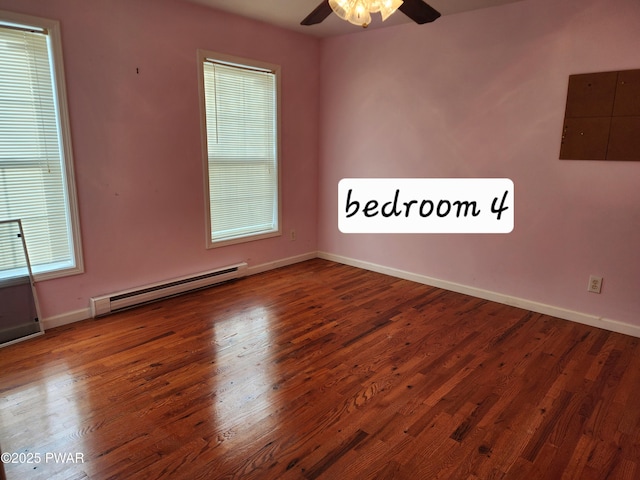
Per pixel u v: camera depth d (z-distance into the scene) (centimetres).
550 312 339
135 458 180
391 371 252
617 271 304
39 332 295
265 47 405
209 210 389
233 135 398
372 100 424
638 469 177
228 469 174
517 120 335
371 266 457
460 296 382
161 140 345
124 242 335
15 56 268
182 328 307
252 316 330
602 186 302
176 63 343
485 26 340
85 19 290
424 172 398
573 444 191
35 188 288
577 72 301
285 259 471
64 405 215
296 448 187
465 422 206
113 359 262
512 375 248
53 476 169
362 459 181
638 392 232
